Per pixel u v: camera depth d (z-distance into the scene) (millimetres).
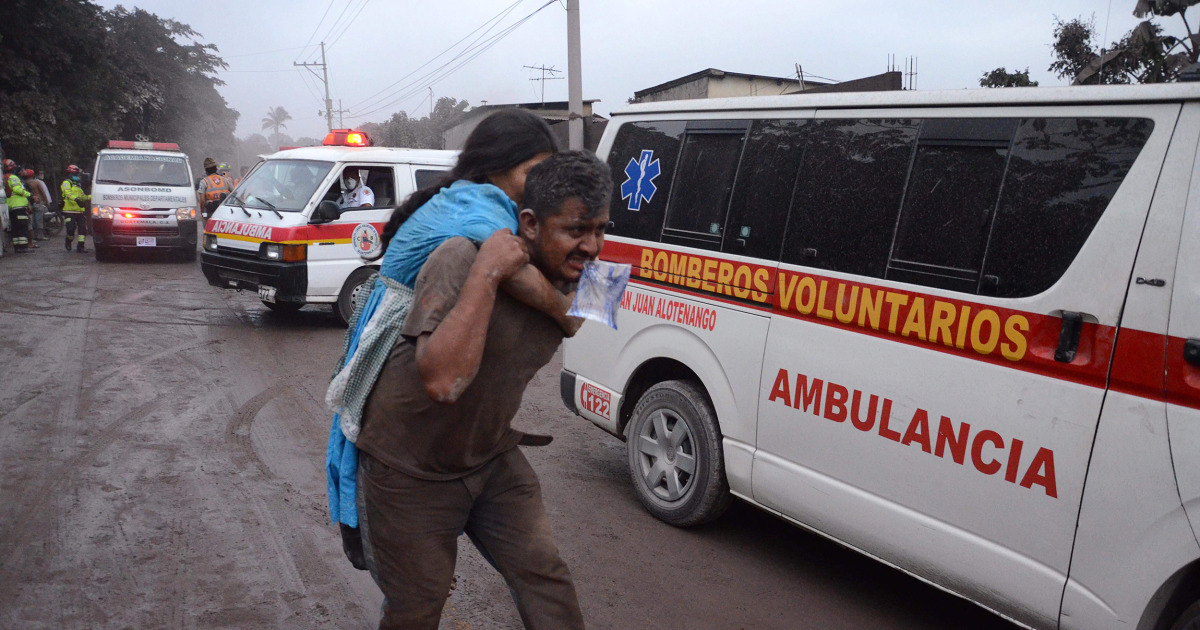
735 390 3953
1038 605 2809
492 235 1868
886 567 4152
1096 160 2793
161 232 14617
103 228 14328
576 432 6125
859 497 3381
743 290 3914
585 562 3947
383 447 2062
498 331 1938
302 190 9195
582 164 1865
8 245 16719
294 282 8852
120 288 11570
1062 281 2791
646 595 3668
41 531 3900
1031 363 2842
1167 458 2488
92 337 8203
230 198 9781
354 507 2184
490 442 2139
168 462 4906
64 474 4617
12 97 25469
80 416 5672
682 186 4332
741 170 4016
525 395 7109
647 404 4516
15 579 3445
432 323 1824
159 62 52250
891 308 3283
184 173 15523
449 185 2119
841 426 3455
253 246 8969
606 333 4758
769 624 3498
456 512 2152
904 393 3215
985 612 3723
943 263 3146
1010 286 2934
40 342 7844
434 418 2002
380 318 2035
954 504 3051
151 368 7129
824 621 3553
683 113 4414
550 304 1945
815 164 3691
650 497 4523
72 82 29156
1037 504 2807
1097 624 2648
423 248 1981
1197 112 2582
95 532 3922
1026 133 3002
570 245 1900
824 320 3539
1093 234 2740
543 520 2291
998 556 2912
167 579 3525
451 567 2205
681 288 4258
